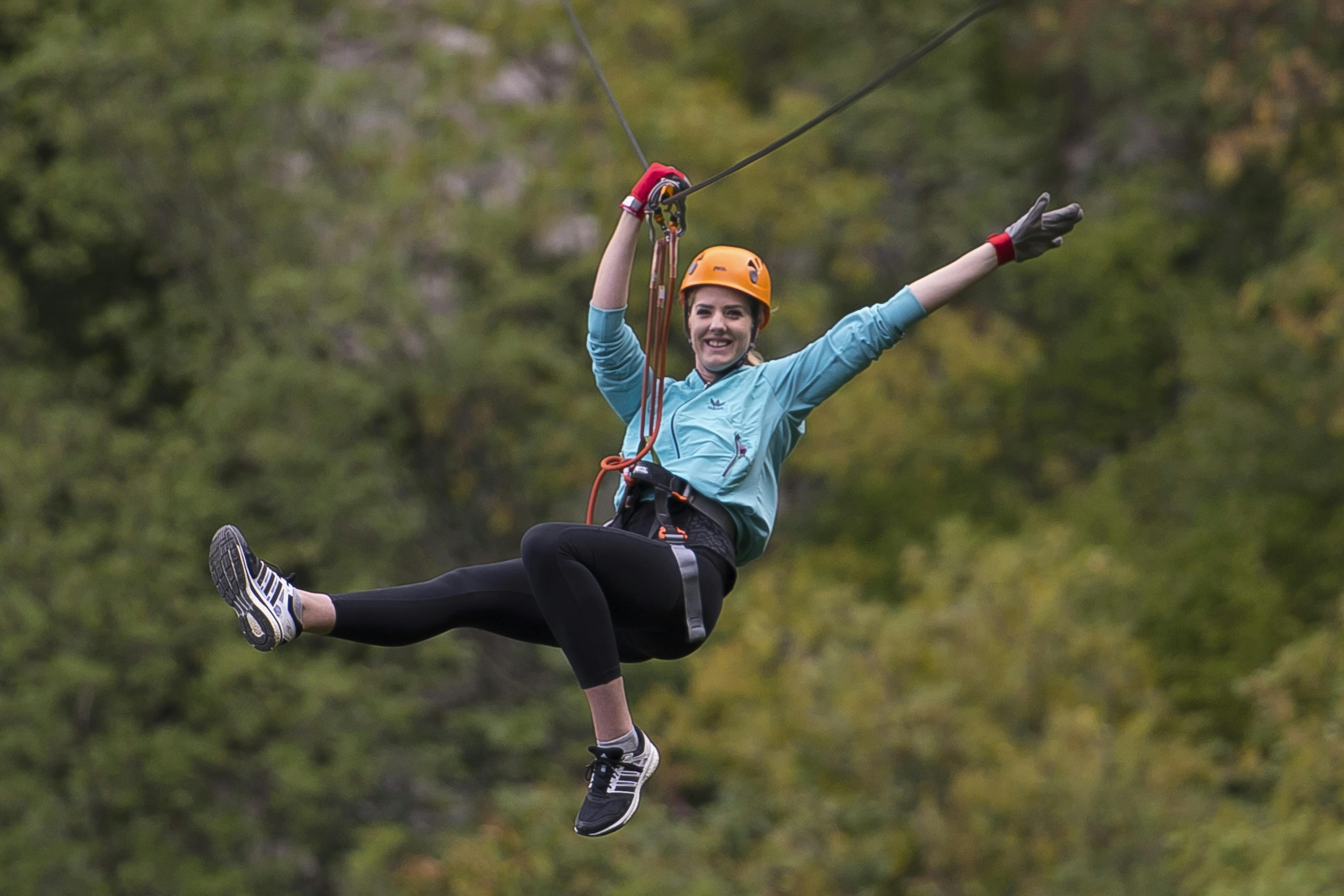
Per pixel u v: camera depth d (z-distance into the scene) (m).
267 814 55.47
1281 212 80.19
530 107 62.38
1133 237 77.12
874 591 66.12
